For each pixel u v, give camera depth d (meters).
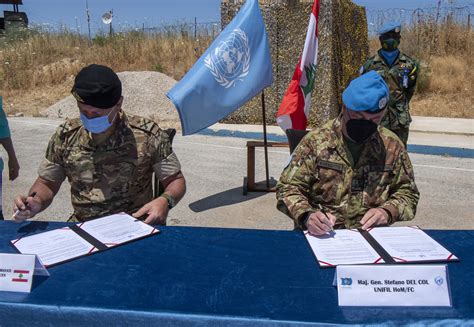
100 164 2.63
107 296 1.71
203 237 2.22
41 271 1.84
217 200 5.34
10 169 3.75
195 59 14.73
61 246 2.12
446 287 1.66
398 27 5.21
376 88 2.29
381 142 2.51
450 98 11.60
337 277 1.68
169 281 1.82
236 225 4.67
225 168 6.54
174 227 2.34
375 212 2.33
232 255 2.03
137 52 15.26
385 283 1.66
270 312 1.60
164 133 2.78
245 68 4.50
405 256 1.96
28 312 1.67
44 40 15.92
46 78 13.83
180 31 16.50
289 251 2.06
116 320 1.63
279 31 9.05
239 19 4.53
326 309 1.62
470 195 5.44
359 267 1.67
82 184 2.67
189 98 4.11
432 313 1.60
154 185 3.07
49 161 2.69
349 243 2.11
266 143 5.47
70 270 1.91
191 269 1.91
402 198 2.45
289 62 9.13
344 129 2.48
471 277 1.82
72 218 2.78
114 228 2.30
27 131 8.88
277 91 9.33
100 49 15.55
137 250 2.09
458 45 14.31
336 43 9.08
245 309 1.62
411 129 8.98
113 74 2.38
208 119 4.28
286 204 2.44
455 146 7.61
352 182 2.51
